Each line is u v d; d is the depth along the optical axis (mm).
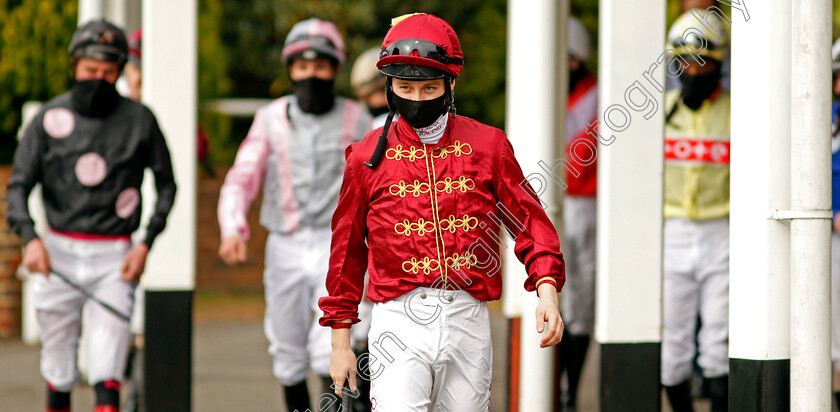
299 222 21703
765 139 13453
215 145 53188
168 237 20766
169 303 20750
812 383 13352
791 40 13406
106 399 19641
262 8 63156
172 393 20672
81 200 20047
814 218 13250
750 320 13594
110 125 20125
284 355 21984
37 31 39031
